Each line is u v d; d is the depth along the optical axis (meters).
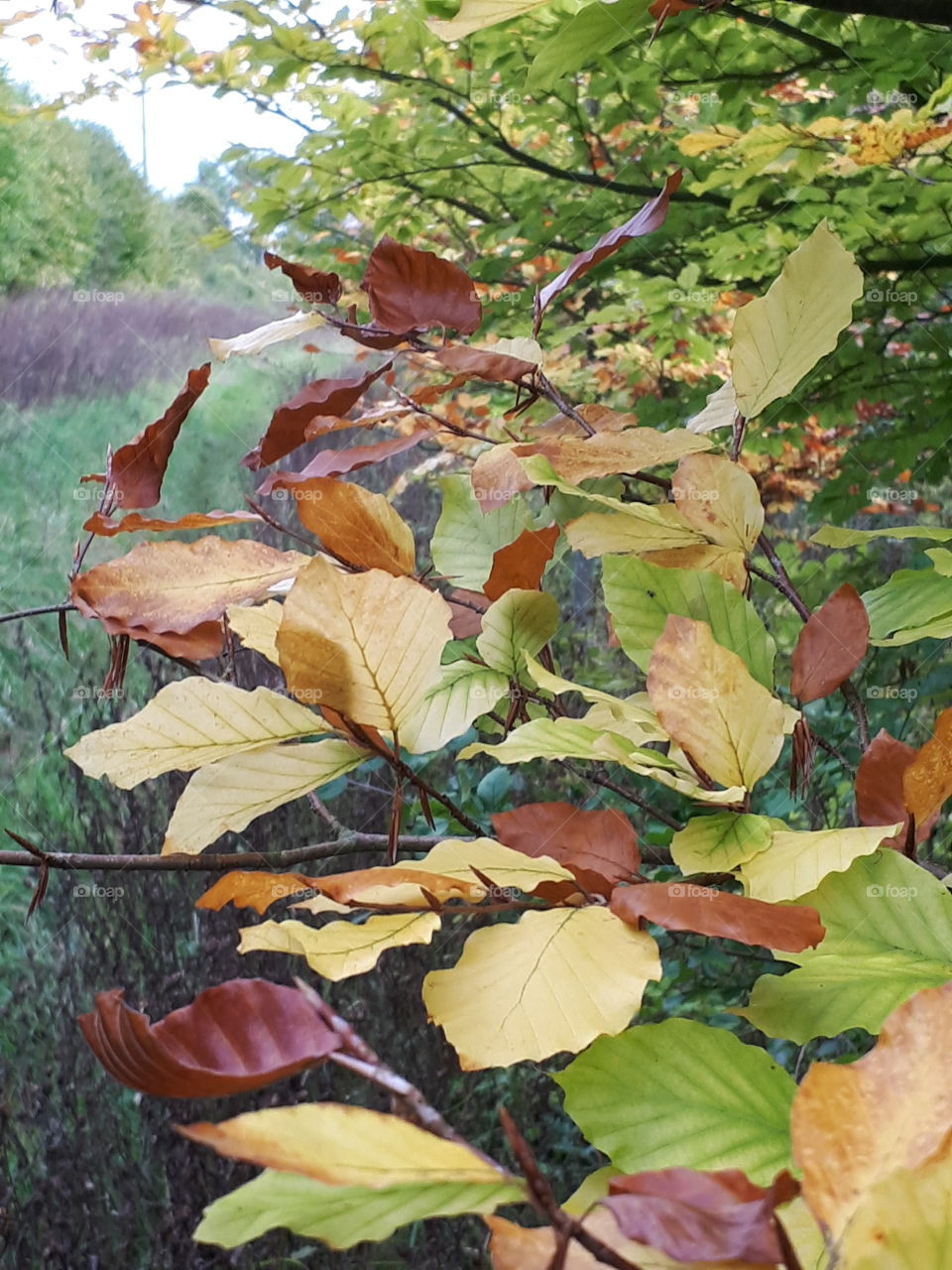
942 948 0.38
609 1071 0.34
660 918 0.34
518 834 0.41
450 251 2.64
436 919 0.36
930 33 1.81
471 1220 1.73
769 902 0.37
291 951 0.34
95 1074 1.82
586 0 1.61
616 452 0.51
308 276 0.56
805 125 1.96
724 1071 0.34
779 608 1.87
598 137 2.22
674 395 2.47
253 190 2.39
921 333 2.01
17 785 1.93
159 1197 1.81
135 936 1.85
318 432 0.56
